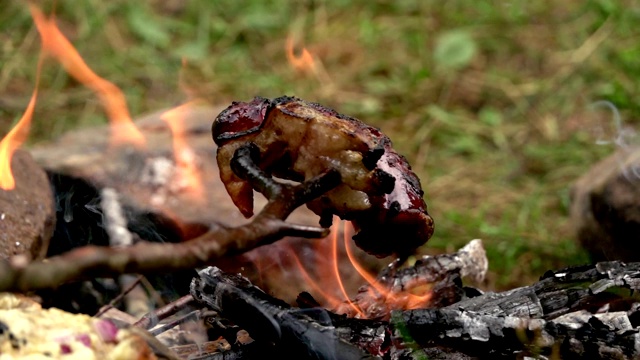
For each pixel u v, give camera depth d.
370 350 1.77
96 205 3.07
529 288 1.99
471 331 1.78
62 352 1.39
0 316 1.42
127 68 5.87
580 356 1.76
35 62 5.76
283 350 1.76
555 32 6.34
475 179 4.82
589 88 5.70
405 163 1.85
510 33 6.36
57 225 3.03
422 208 1.77
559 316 1.91
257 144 1.69
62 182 3.14
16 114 5.18
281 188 1.50
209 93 5.68
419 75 5.80
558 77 5.83
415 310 1.81
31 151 3.44
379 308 2.24
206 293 1.88
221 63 6.04
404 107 5.58
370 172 1.61
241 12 6.59
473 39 6.29
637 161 3.37
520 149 5.13
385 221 1.73
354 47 6.29
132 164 3.33
